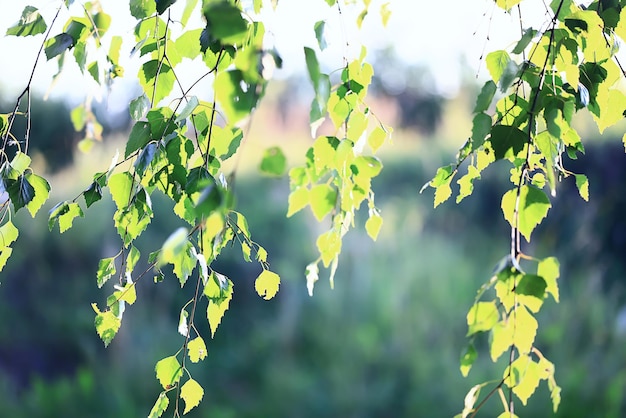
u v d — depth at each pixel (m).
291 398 4.70
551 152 1.15
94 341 5.06
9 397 4.62
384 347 5.05
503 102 1.17
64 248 5.41
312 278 1.26
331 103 1.20
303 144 6.28
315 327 5.21
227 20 0.81
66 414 4.52
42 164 5.36
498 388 1.06
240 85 0.80
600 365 4.45
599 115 1.20
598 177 5.06
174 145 1.15
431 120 7.54
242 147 0.83
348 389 4.65
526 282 0.95
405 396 4.62
